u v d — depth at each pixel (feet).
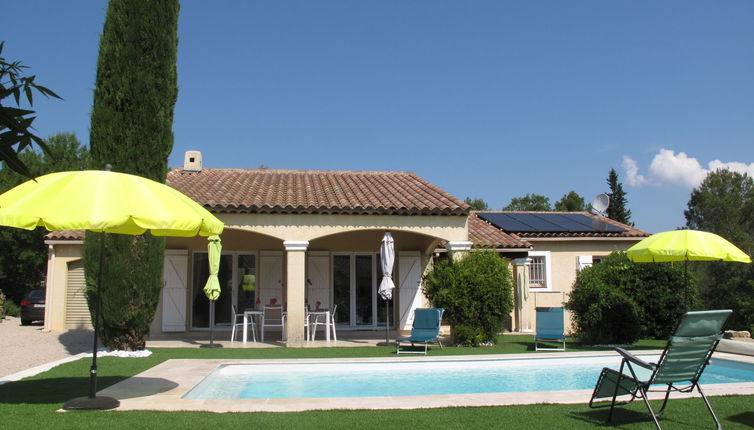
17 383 29.01
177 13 44.42
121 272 40.50
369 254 65.10
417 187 63.21
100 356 39.78
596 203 83.97
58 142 124.06
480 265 49.47
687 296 53.42
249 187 59.36
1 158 11.35
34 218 19.01
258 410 22.54
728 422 21.24
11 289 113.50
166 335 58.39
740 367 38.22
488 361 39.14
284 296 62.18
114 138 41.14
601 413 22.43
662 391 26.35
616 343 50.85
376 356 41.42
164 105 42.86
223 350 45.32
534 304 67.87
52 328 65.72
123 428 19.56
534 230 69.77
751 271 74.54
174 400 24.58
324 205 50.34
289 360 37.37
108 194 20.34
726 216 191.21
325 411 22.39
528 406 23.48
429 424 20.26
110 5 42.09
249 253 62.75
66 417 21.20
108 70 41.52
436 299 49.37
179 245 60.90
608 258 54.90
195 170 67.21
